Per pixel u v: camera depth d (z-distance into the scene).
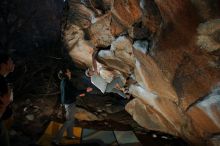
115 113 7.26
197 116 4.55
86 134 6.09
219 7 3.27
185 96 4.50
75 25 7.42
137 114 6.76
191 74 4.18
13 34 9.33
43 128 6.17
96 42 6.99
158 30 4.39
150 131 6.51
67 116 5.55
